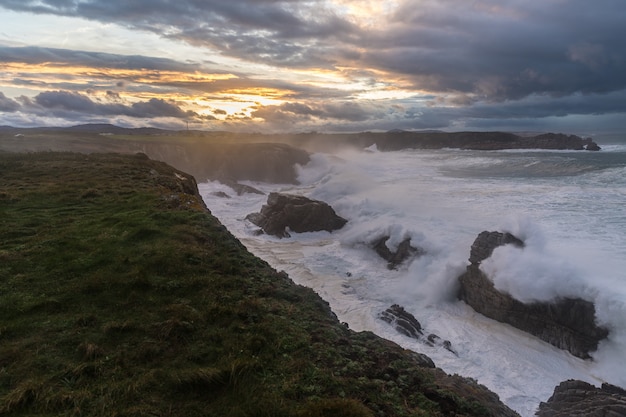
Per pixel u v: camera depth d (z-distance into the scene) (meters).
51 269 7.59
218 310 6.38
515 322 18.00
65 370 4.81
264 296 7.37
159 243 9.03
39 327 5.72
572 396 12.05
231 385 4.78
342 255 28.70
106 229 9.88
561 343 16.25
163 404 4.40
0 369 4.83
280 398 4.56
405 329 17.72
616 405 10.65
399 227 27.97
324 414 4.29
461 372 14.77
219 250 9.21
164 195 14.02
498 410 5.70
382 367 5.61
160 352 5.34
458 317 19.39
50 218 10.91
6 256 7.93
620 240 21.23
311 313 7.00
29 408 4.21
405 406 4.86
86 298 6.60
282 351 5.59
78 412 4.17
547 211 28.52
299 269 25.66
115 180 16.73
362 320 18.62
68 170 18.75
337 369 5.36
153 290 7.02
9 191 13.80
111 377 4.78
